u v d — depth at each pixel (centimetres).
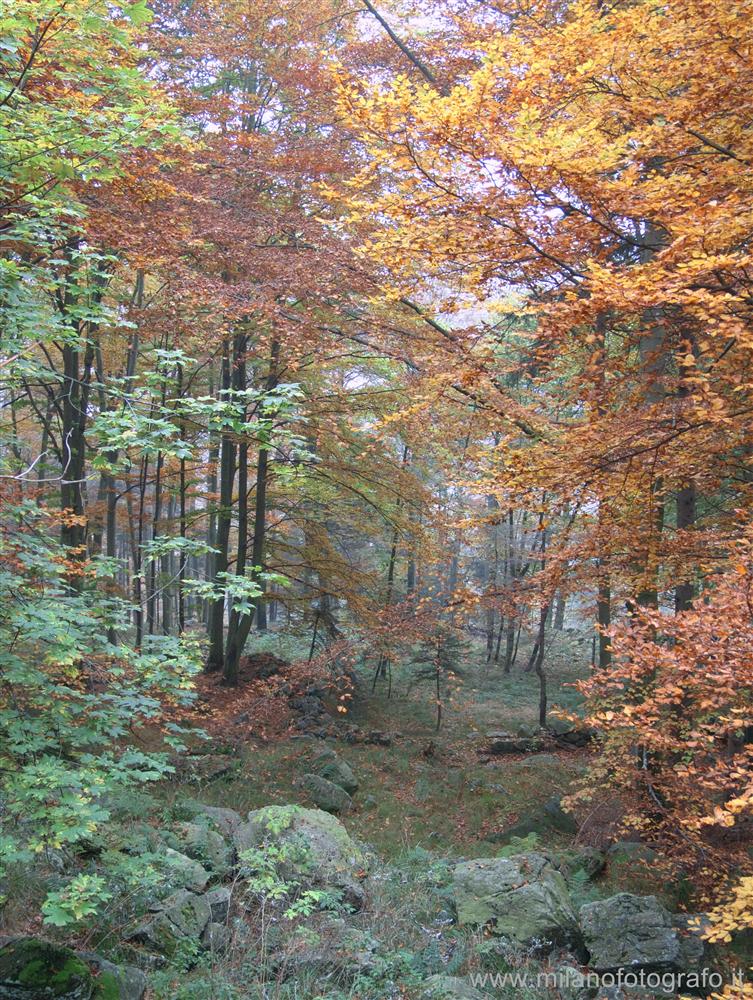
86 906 455
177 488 1923
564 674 2478
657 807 895
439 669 1867
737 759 458
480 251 573
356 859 866
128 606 602
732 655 424
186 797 1027
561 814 1193
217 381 1934
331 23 1402
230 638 1672
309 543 1756
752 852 823
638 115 598
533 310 564
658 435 602
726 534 684
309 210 1294
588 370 668
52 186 556
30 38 524
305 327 1046
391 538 1709
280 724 1552
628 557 788
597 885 931
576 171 511
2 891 589
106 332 1455
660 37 555
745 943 764
